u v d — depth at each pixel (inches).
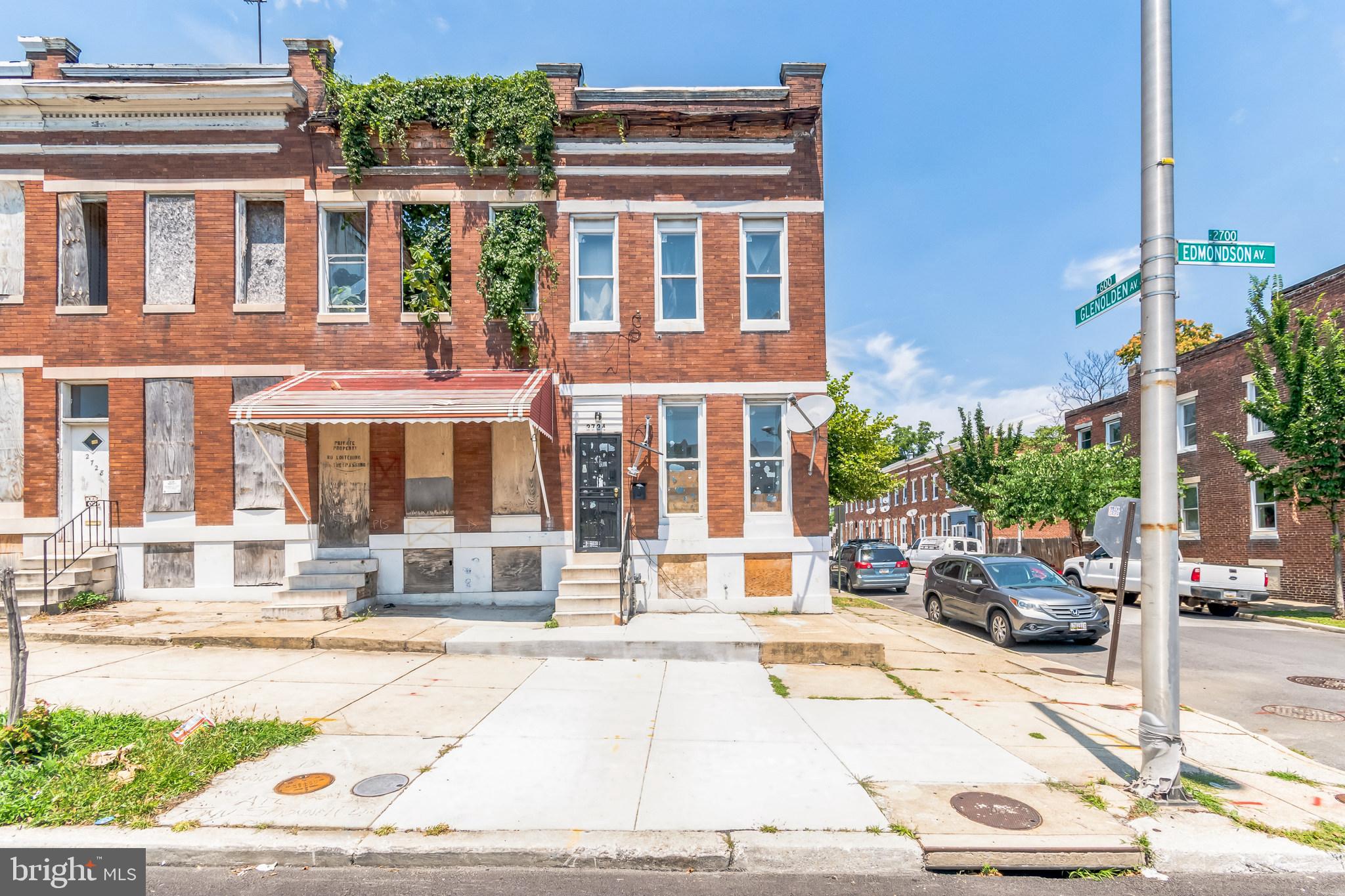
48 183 486.3
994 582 500.1
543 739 245.0
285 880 165.3
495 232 482.6
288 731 242.8
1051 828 183.8
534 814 188.5
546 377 460.4
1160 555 207.9
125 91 473.1
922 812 192.2
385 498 485.1
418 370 478.3
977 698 314.2
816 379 486.6
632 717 271.0
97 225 503.5
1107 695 327.3
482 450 486.6
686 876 168.9
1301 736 283.7
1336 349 621.0
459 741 241.9
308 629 399.9
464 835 177.5
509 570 482.9
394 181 490.6
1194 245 218.1
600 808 192.4
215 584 477.7
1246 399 814.5
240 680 315.0
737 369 487.2
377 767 218.7
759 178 495.2
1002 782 213.8
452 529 483.5
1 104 478.6
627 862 171.5
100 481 487.2
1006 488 936.3
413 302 494.0
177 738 225.6
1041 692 331.0
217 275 485.1
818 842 175.0
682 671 348.5
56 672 325.1
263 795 198.1
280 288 495.8
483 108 482.6
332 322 484.4
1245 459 673.0
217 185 488.1
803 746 242.7
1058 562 1083.9
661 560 479.2
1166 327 212.4
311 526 480.7
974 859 172.4
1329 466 609.3
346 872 168.7
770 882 166.7
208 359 482.9
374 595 476.7
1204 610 719.1
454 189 490.9
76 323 482.9
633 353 487.8
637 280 491.2
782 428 493.4
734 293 490.6
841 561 896.9
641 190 493.4
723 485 482.9
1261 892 165.3
